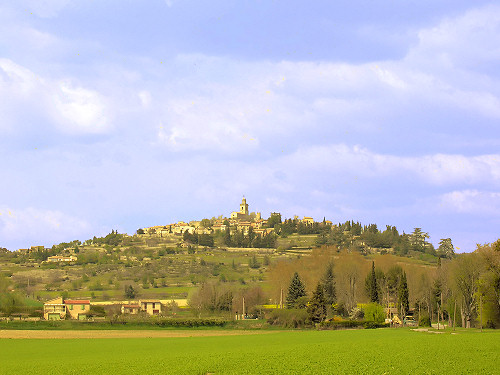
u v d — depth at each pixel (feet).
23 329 469.98
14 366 238.48
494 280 443.73
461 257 503.20
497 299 453.17
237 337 401.90
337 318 555.69
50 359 267.18
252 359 241.96
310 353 258.98
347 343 305.32
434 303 622.54
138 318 517.14
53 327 481.05
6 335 422.82
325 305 540.52
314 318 530.27
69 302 618.85
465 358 227.20
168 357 259.39
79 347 330.54
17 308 589.32
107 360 255.29
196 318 527.81
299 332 458.91
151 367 226.17
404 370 200.95
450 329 444.96
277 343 331.57
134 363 240.32
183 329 498.28
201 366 223.92
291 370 209.36
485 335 342.85
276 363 227.20
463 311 483.92
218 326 516.73
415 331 437.17
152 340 380.78
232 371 209.36
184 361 241.55
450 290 597.93
